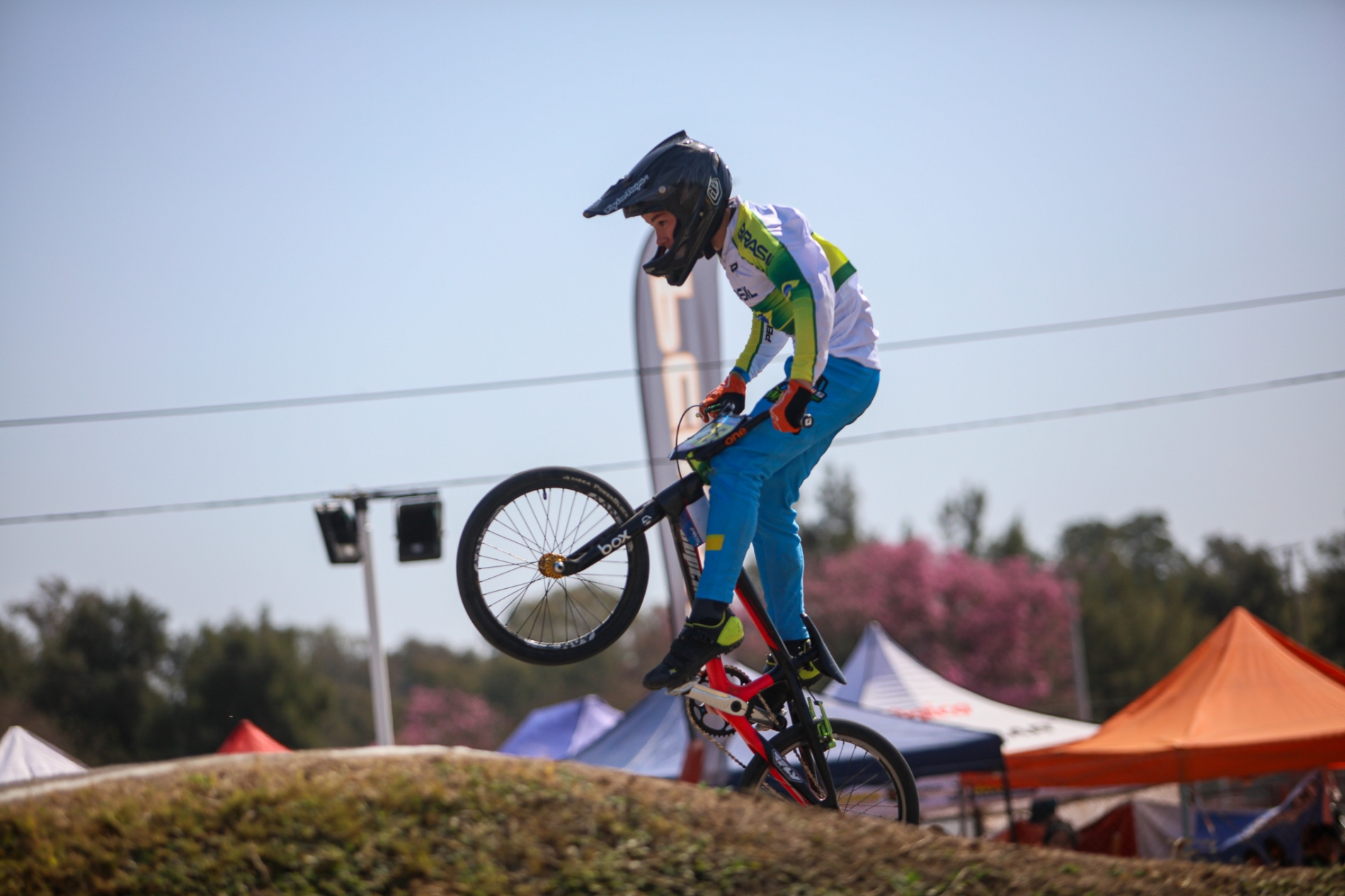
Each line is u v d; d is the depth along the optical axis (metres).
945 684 25.39
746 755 15.60
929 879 5.29
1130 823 20.66
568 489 6.40
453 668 103.12
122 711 65.00
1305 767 16.58
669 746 18.52
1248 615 20.12
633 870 4.97
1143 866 5.95
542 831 5.16
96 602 66.75
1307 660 19.28
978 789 20.25
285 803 5.24
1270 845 17.45
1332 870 6.07
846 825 5.75
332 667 100.31
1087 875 5.62
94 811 5.28
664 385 16.52
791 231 6.16
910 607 62.66
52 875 4.82
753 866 5.11
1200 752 17.08
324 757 5.99
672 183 6.05
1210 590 84.75
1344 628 73.50
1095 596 72.94
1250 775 16.95
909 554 64.44
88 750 64.56
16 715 64.12
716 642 5.88
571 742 25.00
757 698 6.38
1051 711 61.62
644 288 16.69
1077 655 62.62
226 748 19.03
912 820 6.67
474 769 5.68
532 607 6.40
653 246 16.77
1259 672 18.77
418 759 5.89
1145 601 74.31
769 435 6.04
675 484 6.22
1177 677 19.88
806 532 89.06
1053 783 18.33
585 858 5.01
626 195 6.11
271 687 65.50
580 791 5.57
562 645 6.32
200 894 4.72
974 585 63.53
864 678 25.45
